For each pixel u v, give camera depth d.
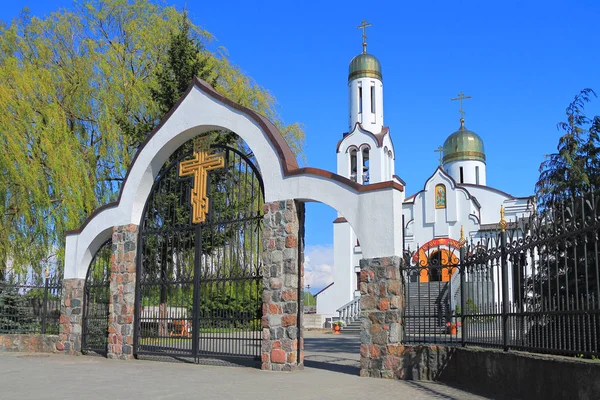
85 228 18.14
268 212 14.23
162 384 11.25
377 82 45.66
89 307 18.06
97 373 13.01
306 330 38.28
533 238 9.52
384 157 42.75
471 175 51.00
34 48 24.62
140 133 24.45
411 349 12.15
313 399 9.50
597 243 7.89
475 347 11.35
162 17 27.70
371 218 12.94
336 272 41.28
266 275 13.98
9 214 22.38
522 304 9.66
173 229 16.36
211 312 16.39
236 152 15.33
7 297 19.77
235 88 28.12
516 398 9.23
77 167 22.33
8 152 20.89
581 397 7.51
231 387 10.86
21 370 13.52
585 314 7.80
